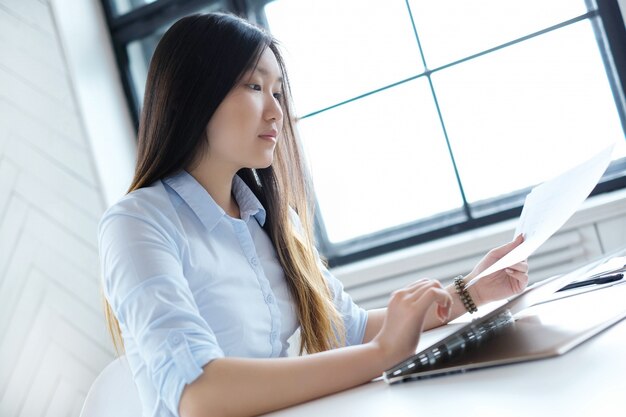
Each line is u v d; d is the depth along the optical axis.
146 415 0.86
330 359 0.73
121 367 1.02
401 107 2.35
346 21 2.39
